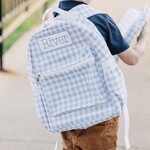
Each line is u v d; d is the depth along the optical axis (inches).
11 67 231.6
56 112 104.7
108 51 101.3
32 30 292.8
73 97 103.7
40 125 175.3
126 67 226.8
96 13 102.0
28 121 178.4
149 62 232.5
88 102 102.8
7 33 254.8
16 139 166.4
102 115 103.1
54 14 106.0
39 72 104.0
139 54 108.5
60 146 161.3
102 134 107.4
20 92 203.8
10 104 192.7
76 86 103.3
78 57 101.4
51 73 103.0
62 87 103.9
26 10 302.2
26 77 219.8
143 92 200.5
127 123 112.3
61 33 101.0
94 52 101.1
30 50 103.7
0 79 217.6
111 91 102.3
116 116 107.1
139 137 165.6
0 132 171.0
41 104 106.6
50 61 103.2
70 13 101.6
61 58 102.6
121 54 105.3
